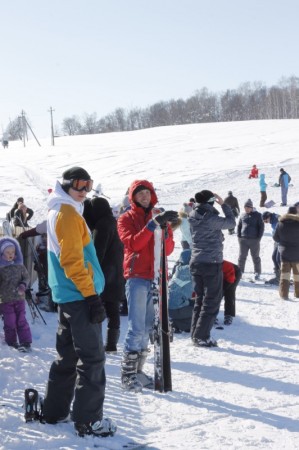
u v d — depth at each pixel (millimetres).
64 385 4426
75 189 4254
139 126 196625
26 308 9320
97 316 4160
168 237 5723
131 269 5785
